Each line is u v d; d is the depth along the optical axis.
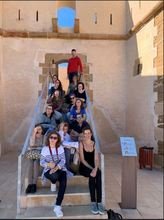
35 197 4.16
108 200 4.61
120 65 10.07
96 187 4.11
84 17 10.11
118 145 9.92
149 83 7.82
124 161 4.31
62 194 3.93
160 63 7.10
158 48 7.23
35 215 3.84
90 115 5.85
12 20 9.83
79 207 4.13
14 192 4.90
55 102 6.68
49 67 9.73
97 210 3.89
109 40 10.06
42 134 5.05
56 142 4.21
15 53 9.64
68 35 9.77
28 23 9.90
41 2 9.98
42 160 4.16
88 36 9.87
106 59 10.02
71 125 5.60
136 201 4.37
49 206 4.17
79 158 4.42
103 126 9.89
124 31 10.19
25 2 9.94
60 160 4.14
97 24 10.12
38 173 4.60
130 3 9.64
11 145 9.52
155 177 6.01
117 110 9.99
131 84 9.43
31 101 9.63
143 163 6.81
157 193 4.94
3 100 9.35
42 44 9.76
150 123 7.68
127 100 9.86
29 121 9.58
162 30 6.96
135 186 4.29
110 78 10.01
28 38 9.71
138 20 8.78
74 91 7.13
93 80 9.93
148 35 7.92
